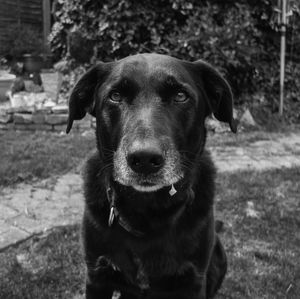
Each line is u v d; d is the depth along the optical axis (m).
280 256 0.94
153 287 0.64
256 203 1.21
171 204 0.61
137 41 1.99
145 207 0.60
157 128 0.55
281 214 1.14
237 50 1.94
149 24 1.94
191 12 1.96
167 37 1.92
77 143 1.66
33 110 1.89
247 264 0.91
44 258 0.91
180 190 0.61
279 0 2.06
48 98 2.09
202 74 0.67
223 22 1.99
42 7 2.97
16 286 0.81
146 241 0.61
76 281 0.84
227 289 0.83
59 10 2.17
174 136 0.58
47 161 1.45
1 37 2.77
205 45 1.89
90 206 0.64
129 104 0.59
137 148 0.52
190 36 1.89
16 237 0.98
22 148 1.57
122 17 1.93
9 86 2.24
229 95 0.67
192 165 0.63
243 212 1.15
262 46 2.13
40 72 2.49
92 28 1.99
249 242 1.00
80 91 0.68
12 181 1.28
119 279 0.65
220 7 2.02
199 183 0.65
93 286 0.66
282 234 1.05
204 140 0.67
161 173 0.55
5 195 1.20
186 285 0.64
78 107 0.69
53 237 0.98
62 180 1.32
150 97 0.58
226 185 1.31
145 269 0.62
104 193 0.63
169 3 1.95
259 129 2.00
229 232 1.04
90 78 0.67
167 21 1.95
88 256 0.65
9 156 1.48
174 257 0.62
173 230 0.61
